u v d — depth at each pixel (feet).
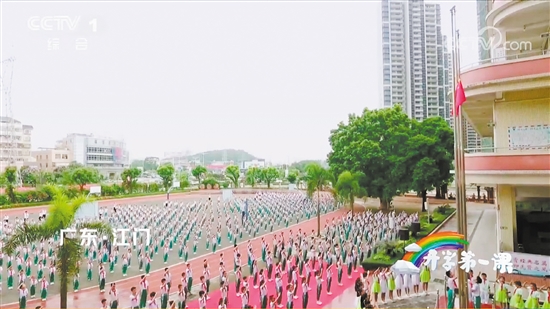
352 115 126.41
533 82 48.88
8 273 59.93
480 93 53.21
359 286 49.75
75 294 56.29
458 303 46.34
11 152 241.76
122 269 67.15
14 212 135.13
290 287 47.78
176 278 64.39
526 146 54.08
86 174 174.60
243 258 76.74
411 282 52.85
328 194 180.34
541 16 58.13
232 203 162.40
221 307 45.24
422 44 160.66
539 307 41.04
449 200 153.79
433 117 116.67
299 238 78.84
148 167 416.46
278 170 275.80
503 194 59.41
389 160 109.50
